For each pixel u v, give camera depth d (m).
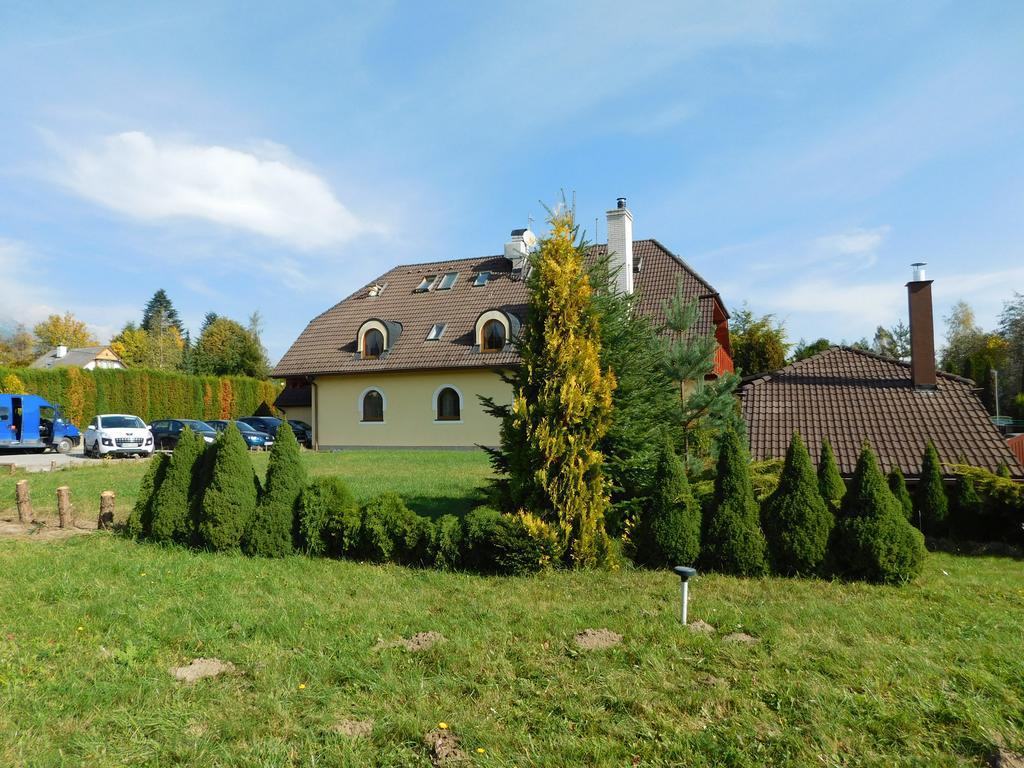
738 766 3.50
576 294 8.40
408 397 26.64
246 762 3.49
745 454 8.15
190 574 7.32
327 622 5.68
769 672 4.64
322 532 8.52
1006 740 3.70
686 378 11.30
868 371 15.14
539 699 4.25
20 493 10.88
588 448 8.11
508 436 8.52
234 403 42.19
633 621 5.75
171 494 9.05
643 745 3.70
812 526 7.63
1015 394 48.09
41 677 4.48
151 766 3.46
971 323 69.56
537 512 8.08
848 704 4.14
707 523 8.05
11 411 26.66
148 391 37.34
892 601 6.62
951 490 11.72
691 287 24.81
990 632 5.60
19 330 74.38
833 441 13.33
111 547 8.77
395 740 3.77
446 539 7.80
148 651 5.03
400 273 32.28
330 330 29.67
